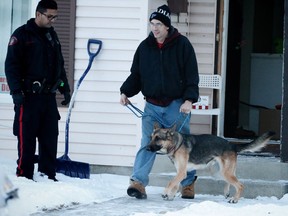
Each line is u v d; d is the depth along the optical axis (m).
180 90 12.30
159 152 12.23
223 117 16.67
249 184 13.48
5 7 16.03
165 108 12.34
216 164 12.90
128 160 15.24
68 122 14.94
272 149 15.84
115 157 15.28
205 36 16.86
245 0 20.56
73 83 15.42
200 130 16.72
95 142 15.33
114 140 15.28
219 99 16.52
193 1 16.84
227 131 18.45
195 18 16.86
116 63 15.29
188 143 12.27
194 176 12.75
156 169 14.37
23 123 12.73
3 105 15.63
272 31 20.66
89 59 15.20
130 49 15.24
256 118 19.61
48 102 13.01
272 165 14.02
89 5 15.33
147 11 15.13
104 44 15.32
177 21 16.81
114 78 15.29
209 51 16.89
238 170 14.12
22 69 12.73
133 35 15.21
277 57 19.84
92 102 15.34
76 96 15.36
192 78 12.20
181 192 13.05
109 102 15.29
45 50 12.77
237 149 12.66
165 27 11.98
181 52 12.18
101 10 15.29
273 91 19.88
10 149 15.66
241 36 19.36
